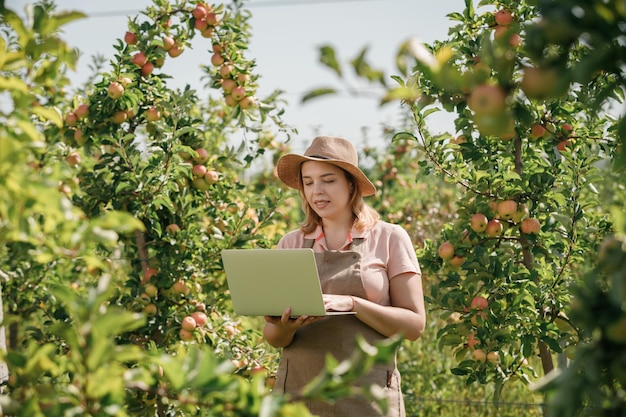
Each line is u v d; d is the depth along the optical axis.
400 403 2.69
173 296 4.11
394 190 7.42
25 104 1.66
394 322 2.65
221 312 4.45
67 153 4.36
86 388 1.55
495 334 3.51
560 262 3.71
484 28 3.73
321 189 2.83
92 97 4.15
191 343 4.07
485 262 3.64
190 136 4.35
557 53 1.54
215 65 4.36
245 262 2.64
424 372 5.66
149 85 4.27
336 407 2.61
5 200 1.51
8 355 1.69
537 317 3.53
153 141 4.27
